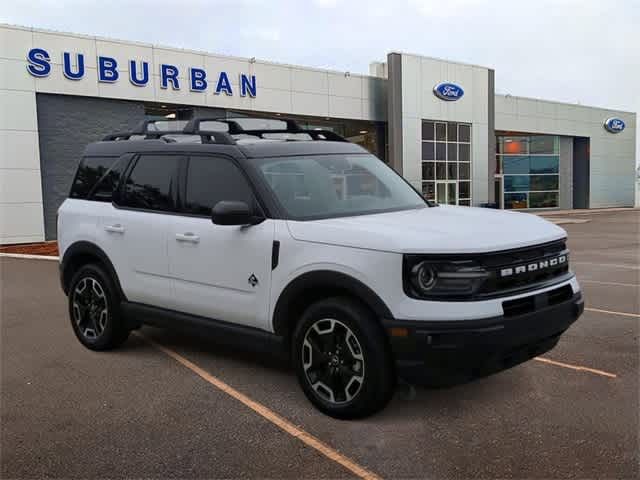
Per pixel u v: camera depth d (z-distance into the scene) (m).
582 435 3.88
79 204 6.23
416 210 4.95
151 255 5.40
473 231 4.07
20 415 4.39
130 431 4.08
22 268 12.84
